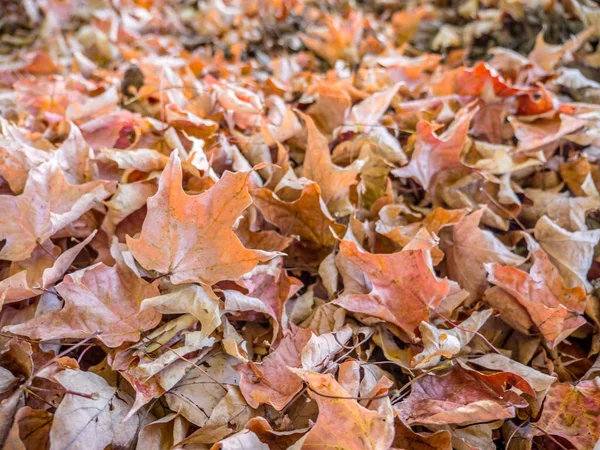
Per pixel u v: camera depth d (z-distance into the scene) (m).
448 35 0.77
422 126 0.45
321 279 0.42
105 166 0.45
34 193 0.39
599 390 0.35
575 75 0.59
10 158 0.42
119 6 0.94
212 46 0.84
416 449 0.32
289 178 0.43
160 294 0.35
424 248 0.37
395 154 0.48
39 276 0.38
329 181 0.43
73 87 0.63
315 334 0.36
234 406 0.33
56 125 0.54
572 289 0.40
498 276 0.40
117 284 0.36
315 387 0.31
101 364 0.35
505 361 0.37
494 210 0.47
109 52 0.80
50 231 0.38
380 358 0.38
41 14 0.92
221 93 0.51
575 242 0.43
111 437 0.32
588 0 0.68
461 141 0.46
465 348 0.38
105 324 0.34
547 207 0.47
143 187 0.42
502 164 0.48
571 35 0.64
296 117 0.48
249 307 0.36
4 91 0.64
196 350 0.35
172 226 0.35
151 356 0.33
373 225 0.44
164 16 0.93
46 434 0.31
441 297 0.37
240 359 0.34
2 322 0.36
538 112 0.54
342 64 0.62
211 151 0.44
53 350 0.35
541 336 0.39
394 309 0.38
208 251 0.35
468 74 0.54
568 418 0.34
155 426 0.33
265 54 0.80
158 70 0.58
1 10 0.91
